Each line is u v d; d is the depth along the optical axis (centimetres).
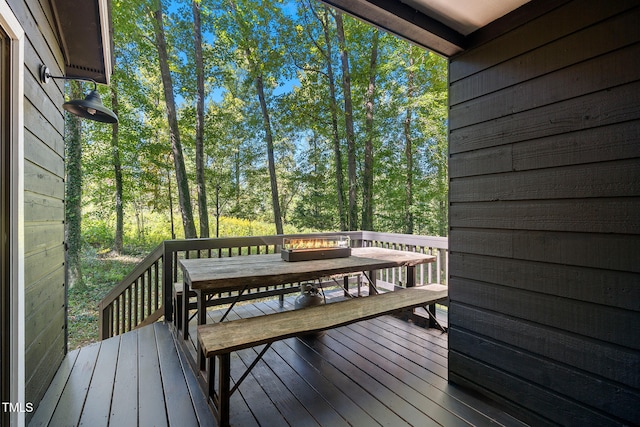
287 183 1325
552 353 155
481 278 189
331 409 180
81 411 178
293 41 1006
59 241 233
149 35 878
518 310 170
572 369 147
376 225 1145
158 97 973
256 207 1297
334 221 1218
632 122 128
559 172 152
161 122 973
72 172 672
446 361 240
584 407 142
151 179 987
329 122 1039
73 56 273
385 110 987
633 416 127
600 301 138
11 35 143
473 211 194
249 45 956
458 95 203
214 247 347
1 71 142
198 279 212
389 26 173
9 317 142
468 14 175
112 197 981
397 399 190
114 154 886
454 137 206
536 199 161
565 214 150
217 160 1182
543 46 158
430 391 198
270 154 1073
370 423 168
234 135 1193
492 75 182
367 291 458
